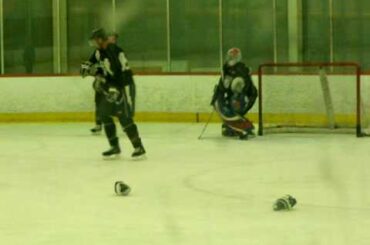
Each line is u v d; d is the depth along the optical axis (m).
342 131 23.73
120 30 30.52
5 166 18.12
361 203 13.52
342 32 30.06
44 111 27.52
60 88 27.41
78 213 13.01
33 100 27.48
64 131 24.98
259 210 13.06
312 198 14.00
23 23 30.30
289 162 18.20
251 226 11.90
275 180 15.85
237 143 21.73
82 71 18.94
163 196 14.35
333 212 12.83
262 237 11.22
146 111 27.19
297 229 11.68
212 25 30.30
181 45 30.36
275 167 17.52
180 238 11.20
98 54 18.58
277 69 24.97
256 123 26.02
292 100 24.81
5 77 27.47
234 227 11.84
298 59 30.14
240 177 16.25
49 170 17.48
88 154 19.91
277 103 24.94
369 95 25.06
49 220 12.51
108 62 18.41
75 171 17.30
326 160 18.44
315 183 15.47
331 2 29.98
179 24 30.36
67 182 15.94
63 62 30.66
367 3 29.88
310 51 30.19
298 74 24.77
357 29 29.97
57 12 30.48
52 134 24.22
